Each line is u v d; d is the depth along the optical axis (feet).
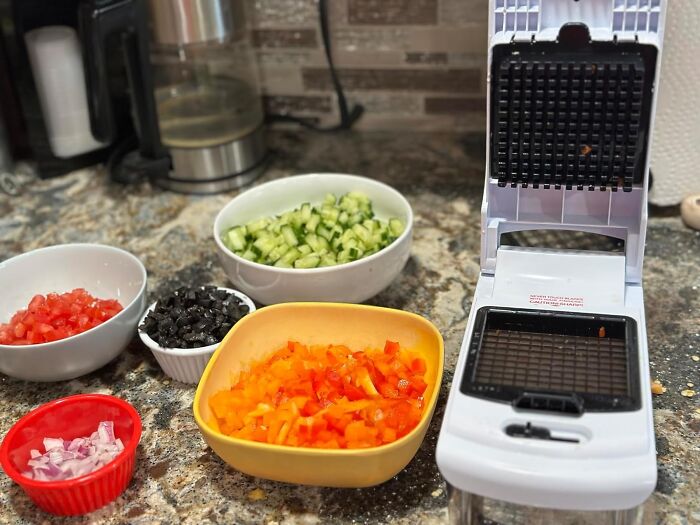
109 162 3.93
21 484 2.19
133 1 3.24
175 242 3.47
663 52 2.97
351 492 2.29
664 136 3.16
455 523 2.14
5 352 2.55
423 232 3.42
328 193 3.33
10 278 3.00
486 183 2.44
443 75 4.05
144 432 2.54
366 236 2.98
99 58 3.31
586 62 2.17
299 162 4.05
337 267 2.70
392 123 4.26
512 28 2.27
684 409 2.46
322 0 3.88
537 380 2.12
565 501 1.91
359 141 4.21
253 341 2.63
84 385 2.76
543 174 2.38
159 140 3.58
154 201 3.77
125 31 3.34
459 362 2.18
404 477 2.33
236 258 2.79
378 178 3.84
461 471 1.96
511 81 2.24
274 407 2.37
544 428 1.97
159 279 3.24
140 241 3.49
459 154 4.01
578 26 2.17
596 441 1.92
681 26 2.91
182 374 2.69
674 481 2.23
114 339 2.68
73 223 3.65
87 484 2.20
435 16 3.88
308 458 2.11
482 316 2.33
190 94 3.83
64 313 2.81
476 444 1.97
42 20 3.68
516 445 1.95
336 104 4.26
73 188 3.92
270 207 3.30
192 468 2.40
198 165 3.72
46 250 3.05
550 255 2.42
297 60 4.16
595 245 3.06
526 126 2.31
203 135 3.70
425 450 2.40
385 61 4.07
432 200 3.64
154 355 2.73
